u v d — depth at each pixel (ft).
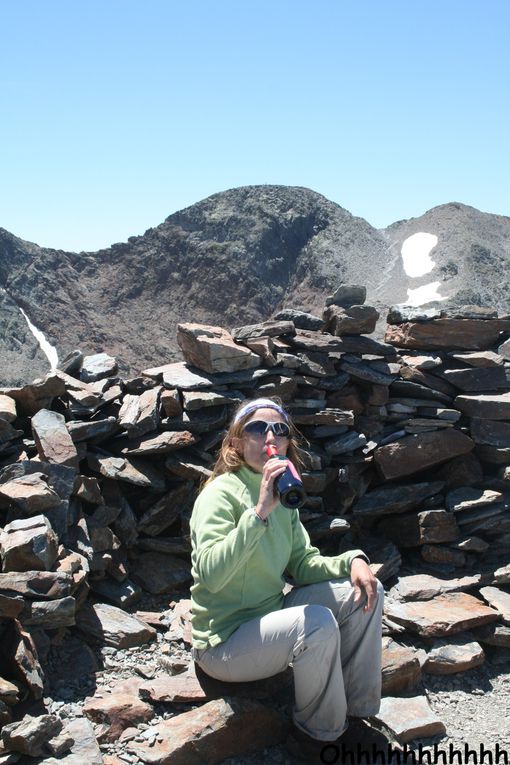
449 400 21.67
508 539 20.17
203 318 269.64
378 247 289.12
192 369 20.79
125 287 286.25
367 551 20.22
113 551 17.69
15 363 233.96
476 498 20.36
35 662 13.51
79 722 12.88
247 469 13.32
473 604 17.79
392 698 14.60
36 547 14.44
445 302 235.61
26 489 15.90
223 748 12.66
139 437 19.34
